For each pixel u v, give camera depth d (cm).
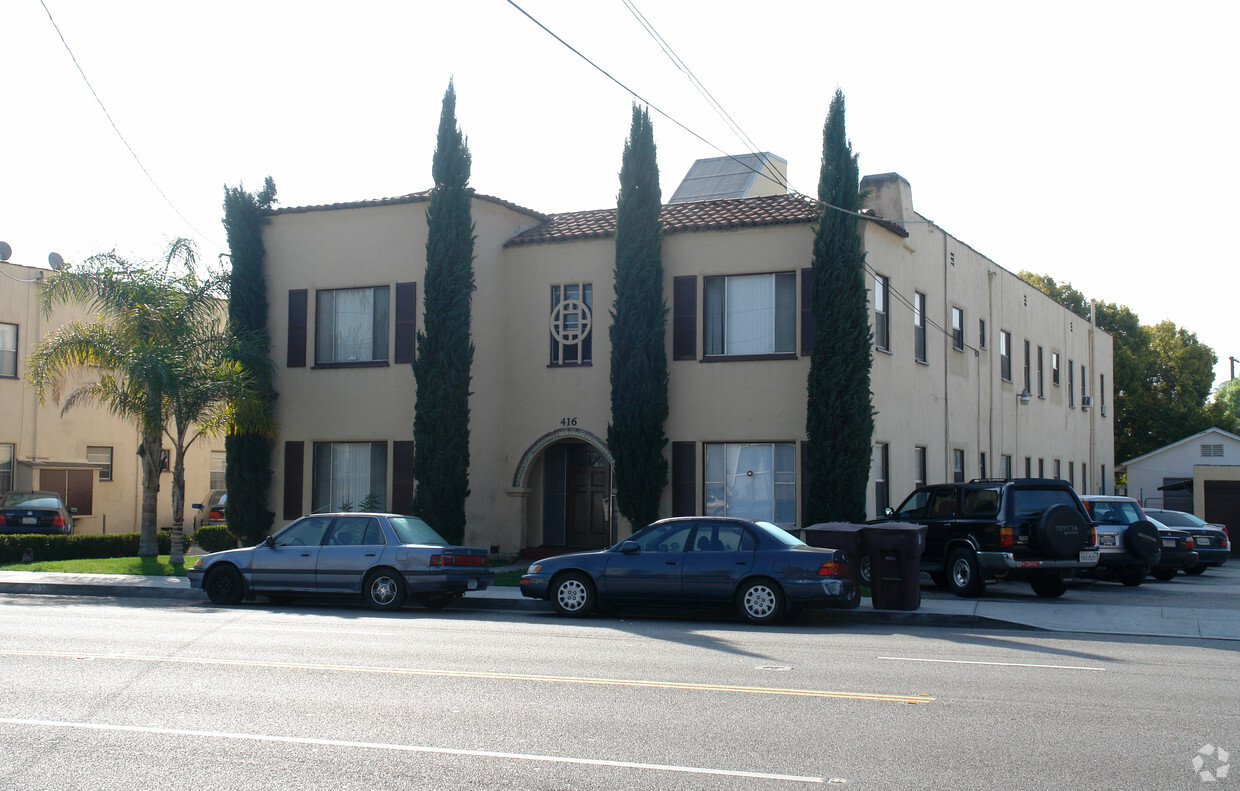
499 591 1870
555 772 678
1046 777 671
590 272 2350
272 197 2492
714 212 2328
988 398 2992
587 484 2416
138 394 2212
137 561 2350
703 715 844
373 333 2397
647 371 2205
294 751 730
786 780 662
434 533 1786
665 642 1291
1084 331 4106
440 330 2242
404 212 2372
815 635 1392
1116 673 1066
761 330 2195
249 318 2444
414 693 930
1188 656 1217
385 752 727
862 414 2055
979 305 2956
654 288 2223
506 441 2405
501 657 1148
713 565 1543
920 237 2536
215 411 2289
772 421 2162
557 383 2362
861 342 2070
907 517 1981
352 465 2411
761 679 1010
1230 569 2931
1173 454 4594
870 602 1728
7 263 3123
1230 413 5919
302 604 1800
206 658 1123
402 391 2347
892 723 816
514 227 2477
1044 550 1778
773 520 2166
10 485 3116
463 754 722
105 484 3356
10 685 963
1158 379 5769
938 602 1753
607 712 855
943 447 2627
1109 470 4384
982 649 1255
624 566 1585
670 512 2230
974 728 802
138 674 1021
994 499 1834
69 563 2328
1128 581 2227
